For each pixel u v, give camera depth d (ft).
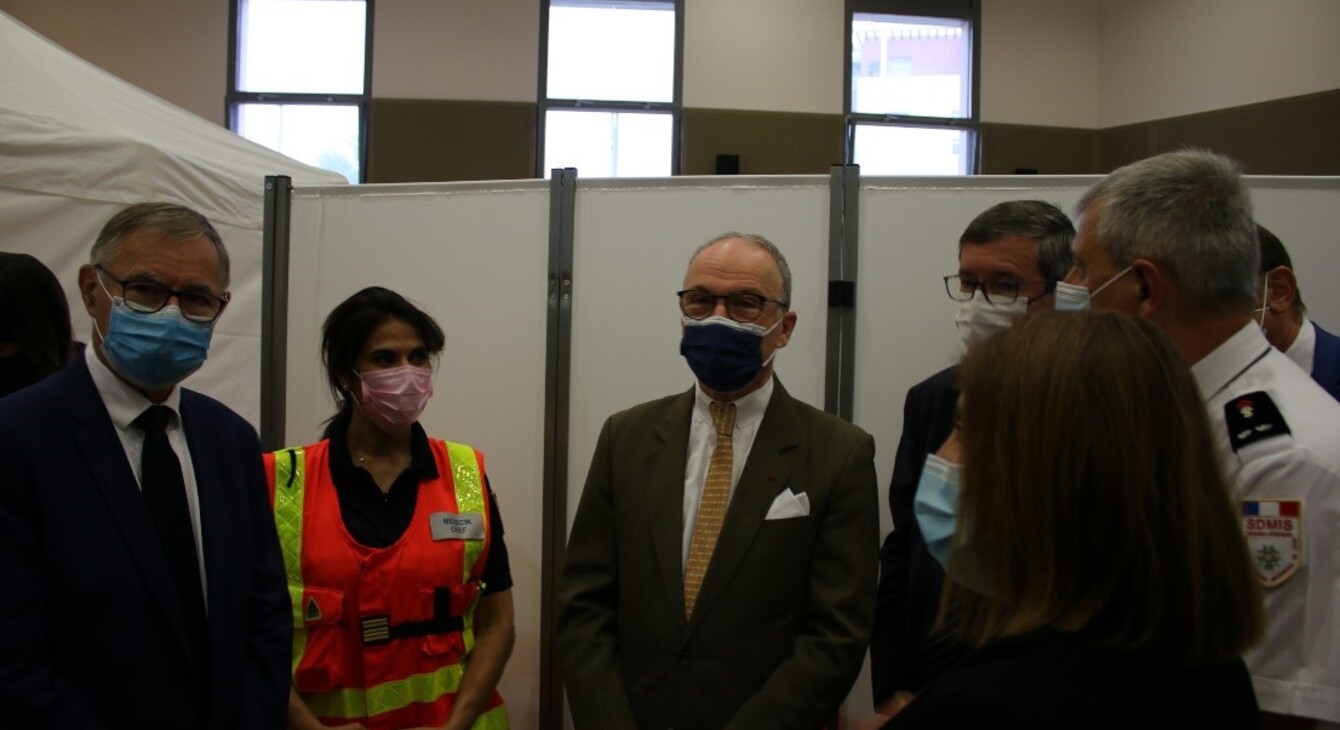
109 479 3.67
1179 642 1.92
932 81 19.62
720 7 18.98
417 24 18.60
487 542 5.28
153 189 10.20
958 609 2.89
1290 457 2.79
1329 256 5.65
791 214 6.08
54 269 9.42
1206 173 3.03
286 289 6.77
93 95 10.87
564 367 6.36
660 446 4.90
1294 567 2.75
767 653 4.40
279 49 18.75
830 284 5.98
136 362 3.76
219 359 11.13
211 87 18.56
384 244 6.67
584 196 6.37
